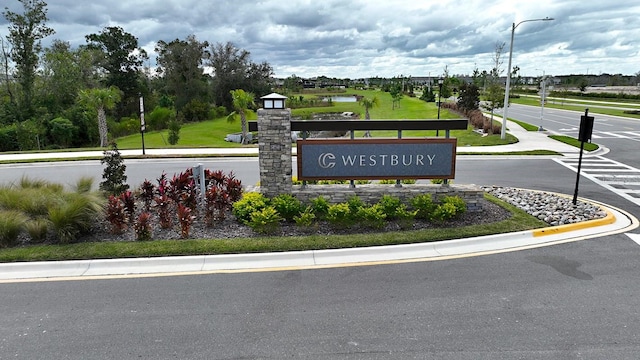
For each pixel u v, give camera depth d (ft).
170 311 18.67
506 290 20.44
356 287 20.81
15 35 131.64
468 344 16.15
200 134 142.00
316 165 33.06
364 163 33.06
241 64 225.76
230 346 16.15
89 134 134.10
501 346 16.01
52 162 63.93
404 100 224.12
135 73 203.51
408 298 19.71
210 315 18.34
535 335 16.70
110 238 26.68
